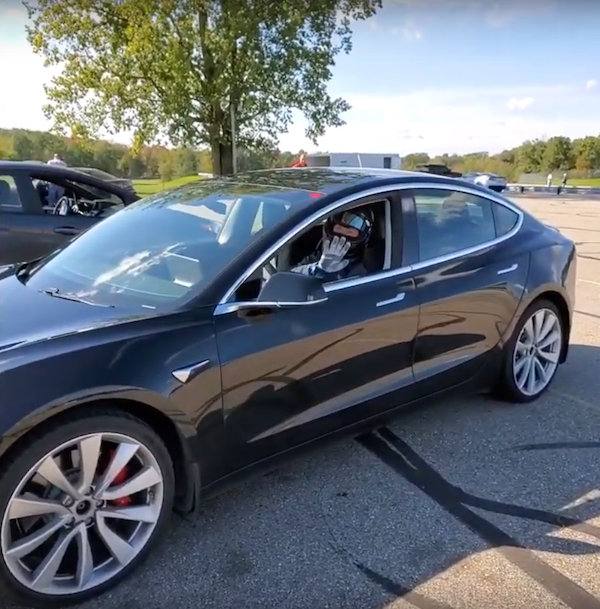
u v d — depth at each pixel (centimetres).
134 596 234
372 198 330
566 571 250
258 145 2491
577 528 280
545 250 415
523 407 411
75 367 223
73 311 261
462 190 379
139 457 242
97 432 227
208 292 267
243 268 277
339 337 297
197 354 250
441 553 261
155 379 237
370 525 280
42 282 305
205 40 2216
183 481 258
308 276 272
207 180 387
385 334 319
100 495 232
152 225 336
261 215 308
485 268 372
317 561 255
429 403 359
